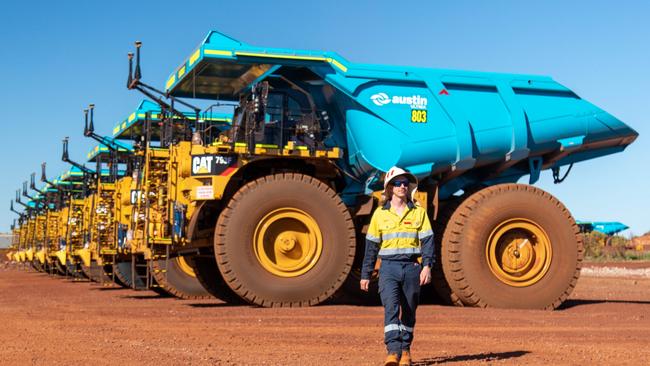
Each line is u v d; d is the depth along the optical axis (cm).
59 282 2358
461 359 695
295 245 1227
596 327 981
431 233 625
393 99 1355
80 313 1149
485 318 1069
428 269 619
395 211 627
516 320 1050
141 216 1503
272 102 1317
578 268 1312
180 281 1558
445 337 860
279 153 1253
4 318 1068
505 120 1410
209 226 1324
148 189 1416
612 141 1508
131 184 1648
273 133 1311
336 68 1324
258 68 1313
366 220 1360
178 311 1171
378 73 1351
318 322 996
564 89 1461
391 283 617
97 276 2216
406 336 626
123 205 1766
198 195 1239
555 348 775
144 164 1505
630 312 1227
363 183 1380
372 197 1344
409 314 626
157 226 1395
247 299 1207
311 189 1227
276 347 767
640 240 6494
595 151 1530
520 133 1412
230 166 1238
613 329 961
